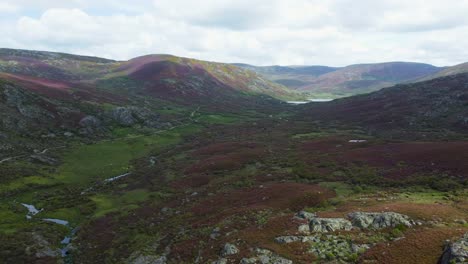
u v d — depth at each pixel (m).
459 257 24.12
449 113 126.94
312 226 36.09
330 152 83.94
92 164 91.19
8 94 110.38
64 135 107.56
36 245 46.19
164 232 47.50
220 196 58.53
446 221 32.72
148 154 104.25
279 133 129.12
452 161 57.81
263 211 45.12
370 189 51.41
